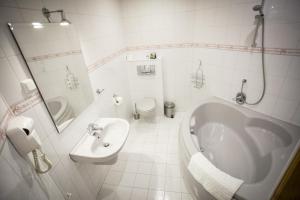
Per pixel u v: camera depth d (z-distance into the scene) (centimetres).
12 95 80
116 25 215
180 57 252
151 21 233
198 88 261
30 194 85
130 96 282
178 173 184
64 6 117
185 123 185
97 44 167
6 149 74
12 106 80
